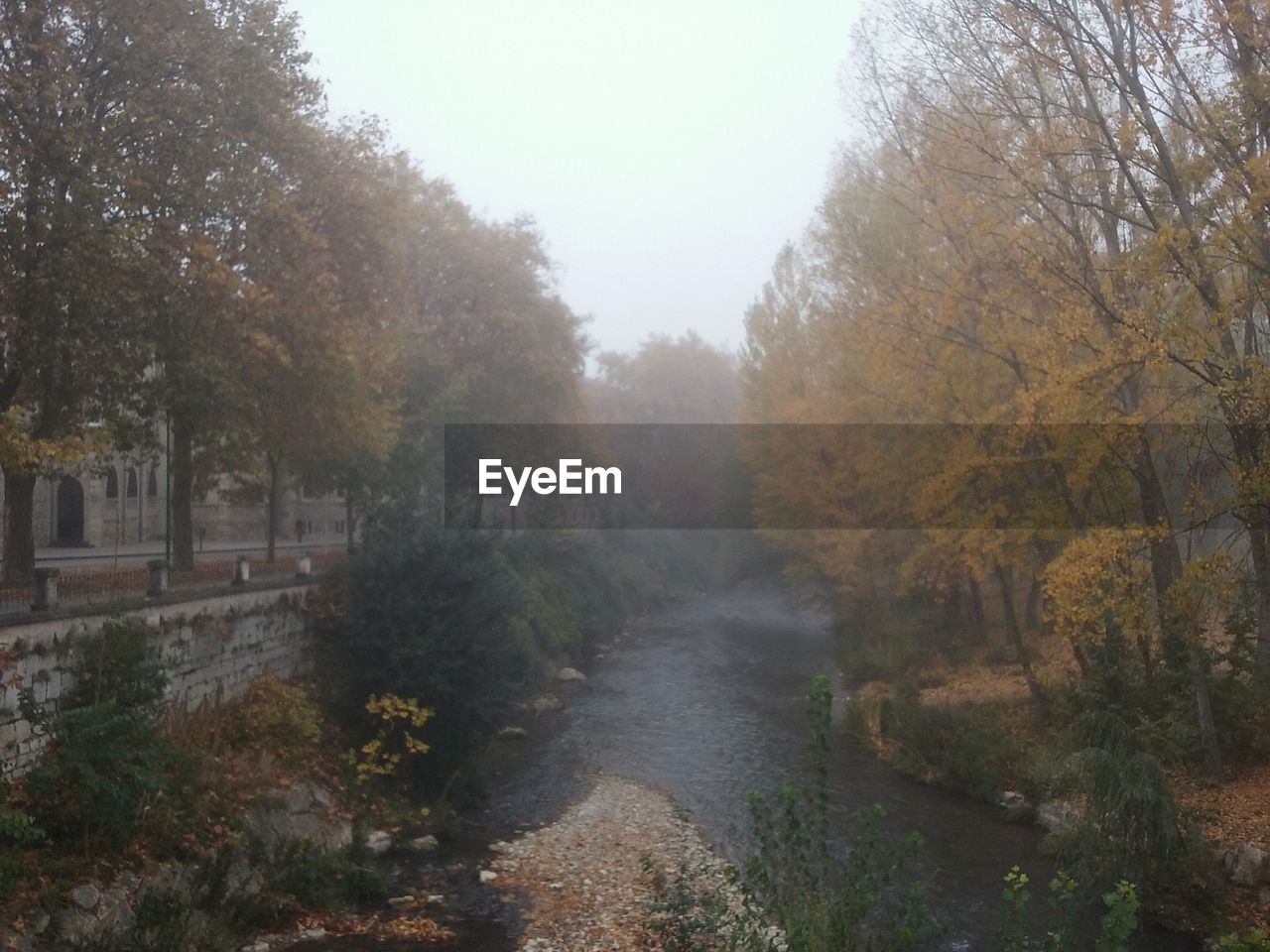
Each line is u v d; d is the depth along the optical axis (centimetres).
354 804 1955
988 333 2023
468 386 4128
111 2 1880
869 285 2669
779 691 3438
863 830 986
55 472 2025
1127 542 1655
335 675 2284
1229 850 1541
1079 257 1883
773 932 1056
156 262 1912
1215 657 1923
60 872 1221
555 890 1684
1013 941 928
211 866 1397
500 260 4812
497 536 2488
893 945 891
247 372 2239
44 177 1831
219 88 2073
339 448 2655
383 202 2577
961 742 2253
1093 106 1661
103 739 1344
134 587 1834
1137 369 1698
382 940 1449
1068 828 1706
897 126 2319
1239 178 1454
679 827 2034
